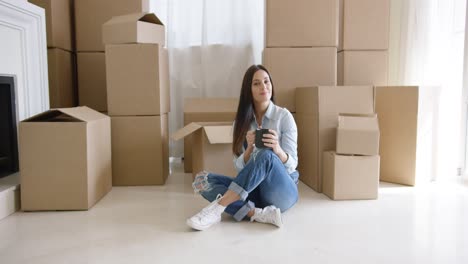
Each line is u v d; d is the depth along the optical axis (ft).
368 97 8.55
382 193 8.36
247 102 6.77
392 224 6.42
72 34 10.97
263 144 6.14
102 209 7.33
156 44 8.84
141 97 8.96
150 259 5.11
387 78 9.98
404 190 8.58
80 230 6.21
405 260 5.05
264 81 6.66
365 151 7.82
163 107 9.39
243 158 6.53
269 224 6.42
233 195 6.06
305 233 6.01
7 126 7.83
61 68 10.22
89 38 10.58
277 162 6.07
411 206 7.41
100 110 10.83
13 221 6.66
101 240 5.79
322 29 9.74
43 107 8.80
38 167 7.06
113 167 9.05
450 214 6.95
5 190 6.88
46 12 9.75
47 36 9.78
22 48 8.20
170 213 7.07
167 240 5.76
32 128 6.98
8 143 7.88
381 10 9.86
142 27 8.85
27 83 8.33
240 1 11.35
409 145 8.90
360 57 9.91
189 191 8.61
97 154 7.77
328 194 8.11
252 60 11.51
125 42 8.81
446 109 9.88
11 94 7.79
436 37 9.97
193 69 11.64
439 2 9.89
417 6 10.03
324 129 8.43
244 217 6.67
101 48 10.62
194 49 11.58
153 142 9.05
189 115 10.30
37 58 8.59
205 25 11.30
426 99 8.83
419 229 6.19
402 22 10.52
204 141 8.39
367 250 5.37
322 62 9.80
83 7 10.49
